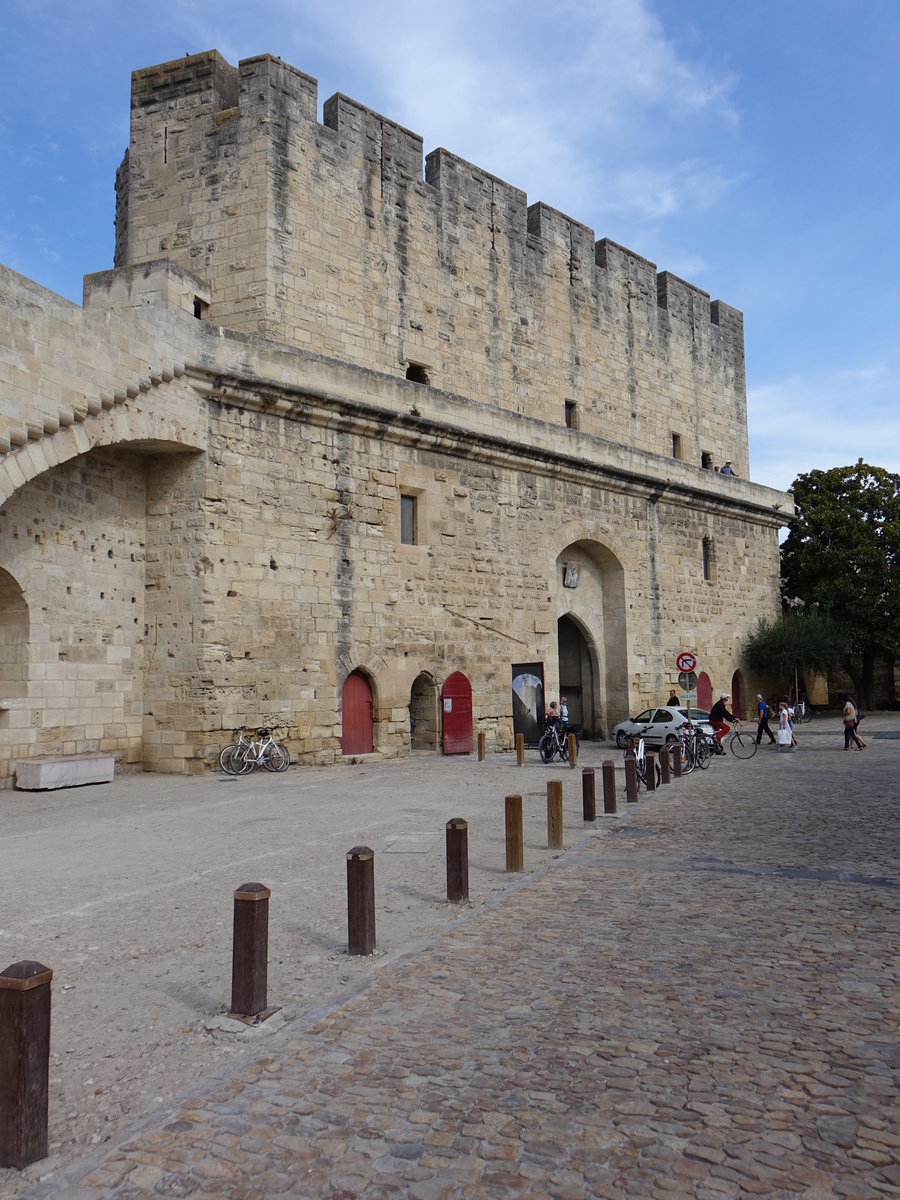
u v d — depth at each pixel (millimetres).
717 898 8555
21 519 16266
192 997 6184
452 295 27109
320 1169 4035
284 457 20625
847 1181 3850
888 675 46469
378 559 22578
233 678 19219
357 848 7195
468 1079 4867
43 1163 4172
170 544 19188
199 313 22625
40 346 14398
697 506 35125
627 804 15258
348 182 24375
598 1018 5664
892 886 8875
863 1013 5641
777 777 18938
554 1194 3807
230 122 22953
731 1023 5535
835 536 42375
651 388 34969
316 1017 5754
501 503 26562
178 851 10938
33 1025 4242
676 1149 4125
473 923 7859
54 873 9750
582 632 31469
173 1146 4250
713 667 35594
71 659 17469
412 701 24500
